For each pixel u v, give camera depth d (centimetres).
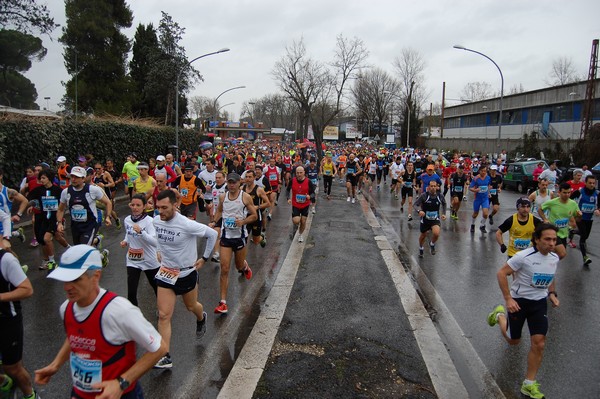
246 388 426
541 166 2364
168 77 3594
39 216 791
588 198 905
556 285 780
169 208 459
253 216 630
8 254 351
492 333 575
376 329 569
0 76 3278
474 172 2523
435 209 952
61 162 1184
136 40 3884
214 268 845
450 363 489
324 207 1677
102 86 3603
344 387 432
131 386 269
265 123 12575
